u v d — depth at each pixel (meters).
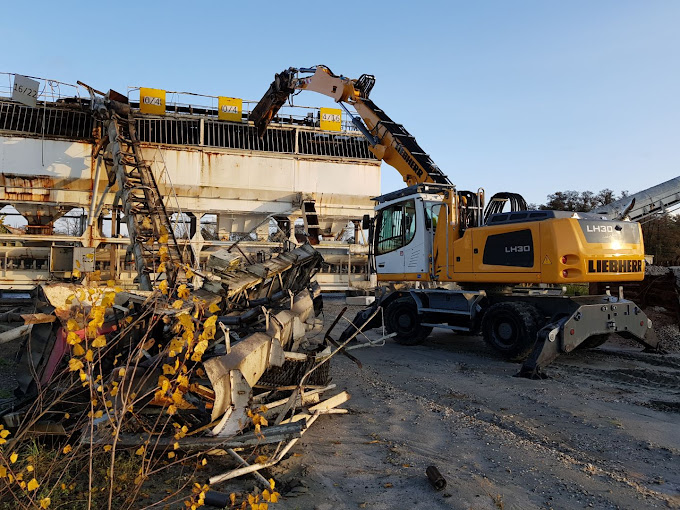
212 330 3.65
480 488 4.19
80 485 3.84
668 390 7.36
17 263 17.19
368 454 4.93
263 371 4.88
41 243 17.17
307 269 9.55
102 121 14.71
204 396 4.34
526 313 9.10
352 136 21.11
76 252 16.27
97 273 3.81
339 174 20.64
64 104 17.94
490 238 9.72
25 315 4.67
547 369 8.82
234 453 4.32
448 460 4.82
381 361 9.64
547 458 4.88
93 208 16.89
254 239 19.91
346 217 20.98
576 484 4.31
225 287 6.68
